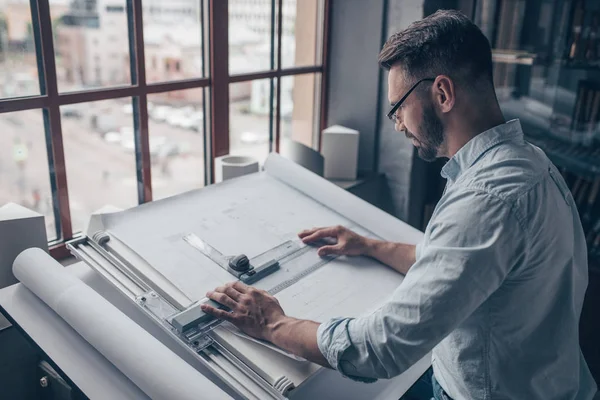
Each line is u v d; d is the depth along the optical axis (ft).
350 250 4.11
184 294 3.29
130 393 2.85
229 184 4.69
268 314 3.13
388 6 7.34
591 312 7.77
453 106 2.85
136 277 3.39
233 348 3.00
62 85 4.72
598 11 7.20
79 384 2.90
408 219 8.09
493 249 2.54
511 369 2.94
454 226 2.64
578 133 7.64
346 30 7.66
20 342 3.97
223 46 5.95
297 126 8.04
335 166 7.58
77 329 3.07
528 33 7.60
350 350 2.76
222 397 2.62
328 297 3.58
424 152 3.18
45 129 4.71
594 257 7.82
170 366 2.75
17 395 4.05
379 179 7.98
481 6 7.66
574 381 3.12
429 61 2.82
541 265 2.72
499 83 7.87
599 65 7.32
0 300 3.45
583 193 7.74
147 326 3.46
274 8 6.69
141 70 5.26
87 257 3.58
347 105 7.98
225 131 6.25
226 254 3.76
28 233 3.96
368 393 3.19
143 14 5.16
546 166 2.86
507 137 2.88
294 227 4.33
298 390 3.13
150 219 3.95
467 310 2.59
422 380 4.02
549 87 7.67
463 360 3.00
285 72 7.04
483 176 2.72
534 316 2.85
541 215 2.65
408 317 2.61
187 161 6.08
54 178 4.85
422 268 2.69
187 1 5.57
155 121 5.58
